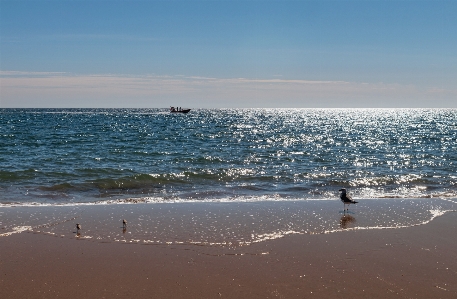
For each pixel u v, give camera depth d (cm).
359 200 1850
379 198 1903
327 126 8975
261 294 912
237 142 4856
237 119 12738
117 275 1000
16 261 1076
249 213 1572
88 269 1034
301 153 3706
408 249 1190
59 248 1171
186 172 2505
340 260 1102
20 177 2292
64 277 988
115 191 2034
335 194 2002
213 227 1377
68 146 4062
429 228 1395
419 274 1022
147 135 5738
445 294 922
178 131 6762
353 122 11169
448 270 1048
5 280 966
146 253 1139
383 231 1356
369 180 2359
